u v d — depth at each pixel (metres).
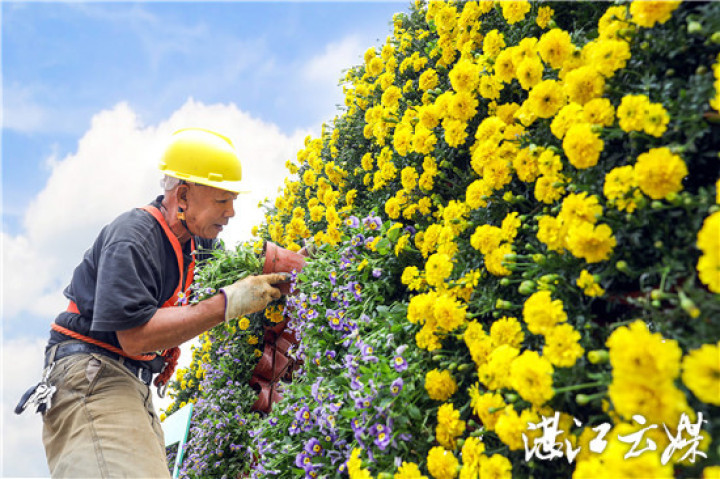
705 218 0.94
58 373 1.79
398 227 1.99
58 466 1.68
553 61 1.31
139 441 1.75
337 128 3.47
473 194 1.54
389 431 1.33
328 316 2.08
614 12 1.21
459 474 1.18
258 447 2.15
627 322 1.00
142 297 1.77
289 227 3.33
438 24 2.19
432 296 1.43
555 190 1.25
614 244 1.04
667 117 1.00
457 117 1.77
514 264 1.26
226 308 1.99
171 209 2.06
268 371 3.10
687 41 1.07
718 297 0.82
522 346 1.19
